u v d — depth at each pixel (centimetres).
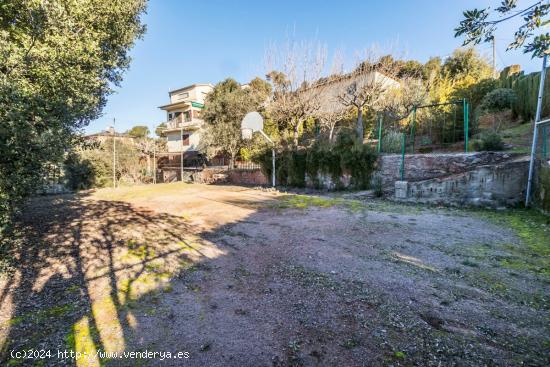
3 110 266
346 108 1309
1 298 265
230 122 1623
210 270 330
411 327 208
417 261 341
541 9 154
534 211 563
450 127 1016
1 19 383
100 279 309
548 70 875
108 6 566
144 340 199
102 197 1080
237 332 207
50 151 317
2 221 307
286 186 1233
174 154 2331
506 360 173
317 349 186
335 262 343
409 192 761
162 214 690
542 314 224
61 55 393
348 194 920
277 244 421
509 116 1095
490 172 634
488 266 322
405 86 1277
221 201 867
